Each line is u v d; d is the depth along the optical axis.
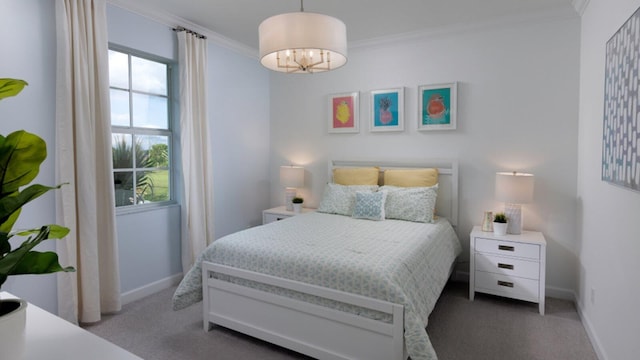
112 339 2.49
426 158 3.77
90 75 2.68
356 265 2.06
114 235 2.85
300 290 2.14
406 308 1.84
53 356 0.90
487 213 3.31
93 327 2.66
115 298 2.87
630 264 1.78
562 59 3.16
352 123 4.13
